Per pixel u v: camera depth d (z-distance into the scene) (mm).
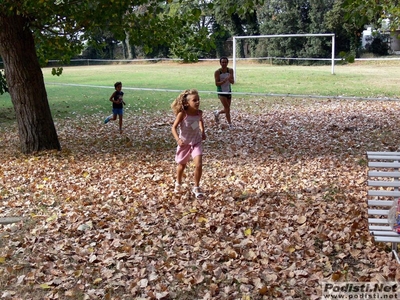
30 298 4848
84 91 26156
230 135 12930
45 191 8344
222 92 13680
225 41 51688
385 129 13188
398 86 23938
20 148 12047
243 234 6102
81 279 5141
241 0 7898
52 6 10648
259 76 31734
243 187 8094
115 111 13703
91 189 8336
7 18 10570
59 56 13008
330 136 12445
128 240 6027
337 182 8219
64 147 12242
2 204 7766
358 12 6656
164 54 55688
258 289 4777
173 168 9562
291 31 45594
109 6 10789
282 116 16047
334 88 23828
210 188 8086
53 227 6617
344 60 6109
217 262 5406
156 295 4746
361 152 10539
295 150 10891
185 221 6613
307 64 45156
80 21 11305
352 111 16672
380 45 44406
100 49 13141
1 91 16953
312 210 6766
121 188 8328
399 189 5402
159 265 5348
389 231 5086
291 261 5312
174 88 26281
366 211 6703
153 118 16766
